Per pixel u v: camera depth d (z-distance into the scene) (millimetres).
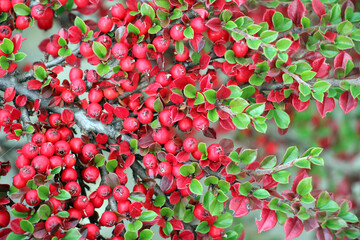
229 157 284
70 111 287
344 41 296
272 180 291
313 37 300
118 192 279
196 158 289
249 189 286
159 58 288
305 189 281
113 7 292
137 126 286
